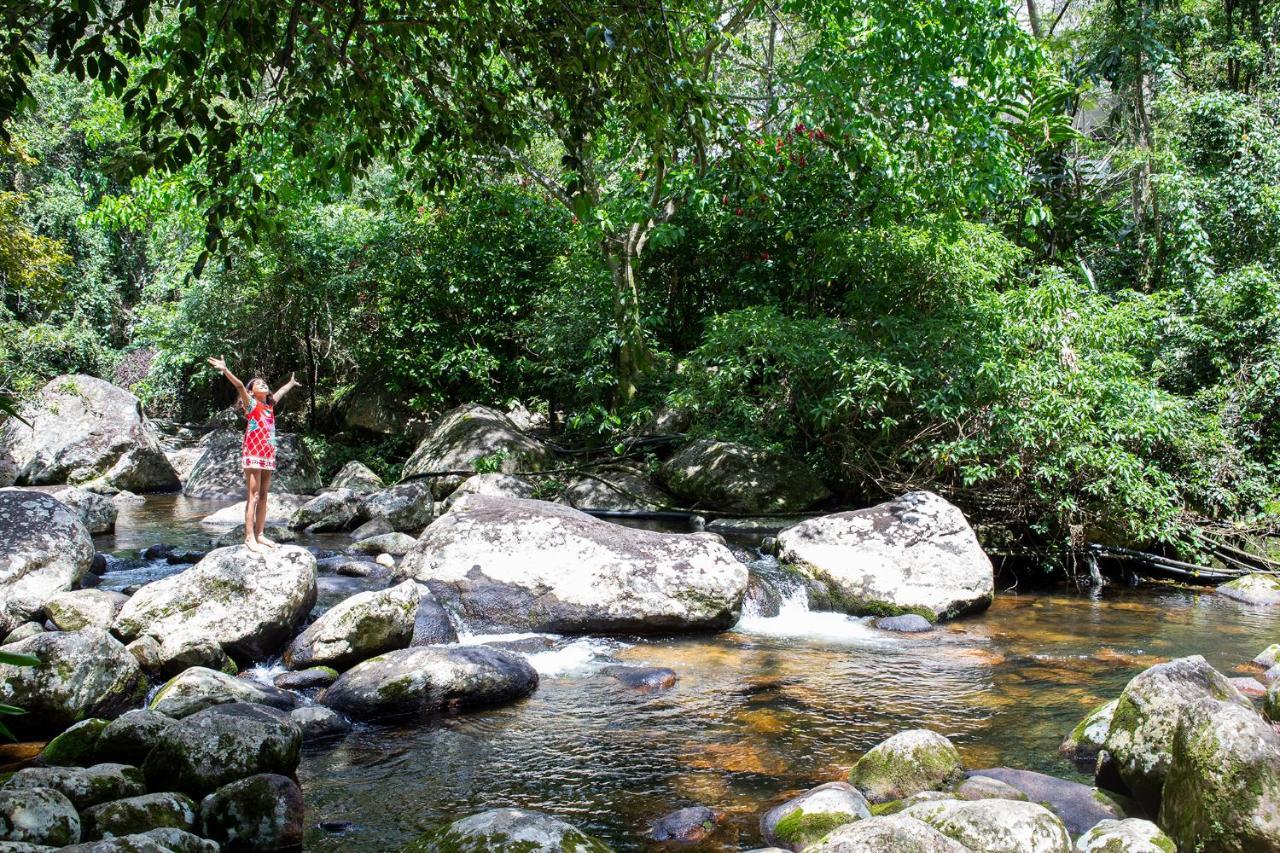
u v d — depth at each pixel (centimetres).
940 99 1138
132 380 2286
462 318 1789
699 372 1348
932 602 878
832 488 1318
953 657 730
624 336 1391
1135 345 1220
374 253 1745
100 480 1556
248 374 1994
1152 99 1606
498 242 1711
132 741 478
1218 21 1673
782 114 1291
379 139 627
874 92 1225
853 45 1226
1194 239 1320
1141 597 984
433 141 698
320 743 536
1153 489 1021
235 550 688
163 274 2303
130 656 578
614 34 537
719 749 527
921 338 1134
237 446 1627
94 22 470
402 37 600
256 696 564
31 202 2292
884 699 620
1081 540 1059
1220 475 1098
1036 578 1091
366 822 433
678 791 469
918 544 919
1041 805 419
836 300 1403
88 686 546
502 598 797
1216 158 1447
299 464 1602
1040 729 559
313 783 479
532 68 594
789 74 1238
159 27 1170
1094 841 388
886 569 907
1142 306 1148
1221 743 372
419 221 1730
